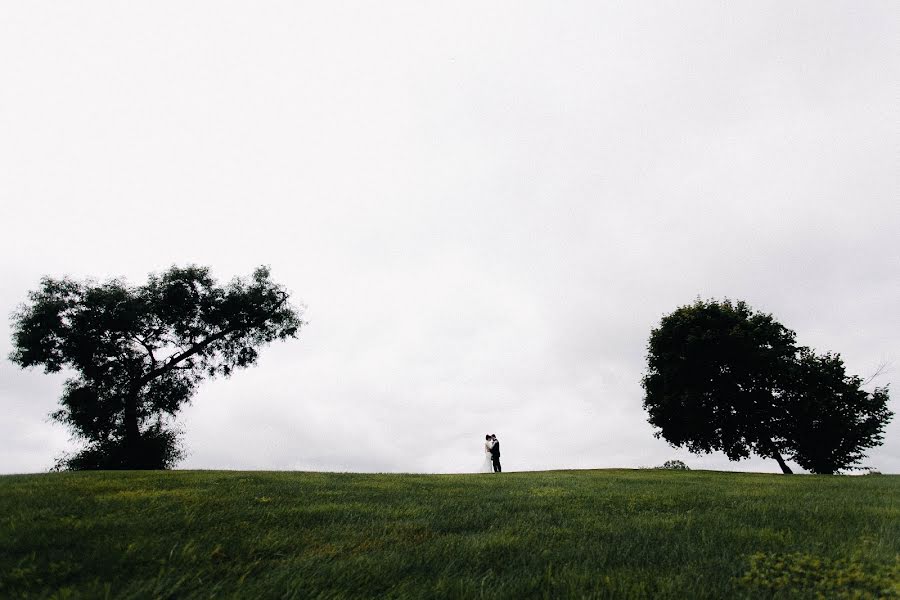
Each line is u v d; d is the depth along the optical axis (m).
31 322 31.75
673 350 35.75
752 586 3.69
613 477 14.34
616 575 3.93
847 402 34.19
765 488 10.65
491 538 5.13
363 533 5.29
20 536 4.46
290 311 40.25
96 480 8.86
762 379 34.78
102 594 3.28
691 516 6.38
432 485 10.41
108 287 34.88
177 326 35.31
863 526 5.62
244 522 5.52
